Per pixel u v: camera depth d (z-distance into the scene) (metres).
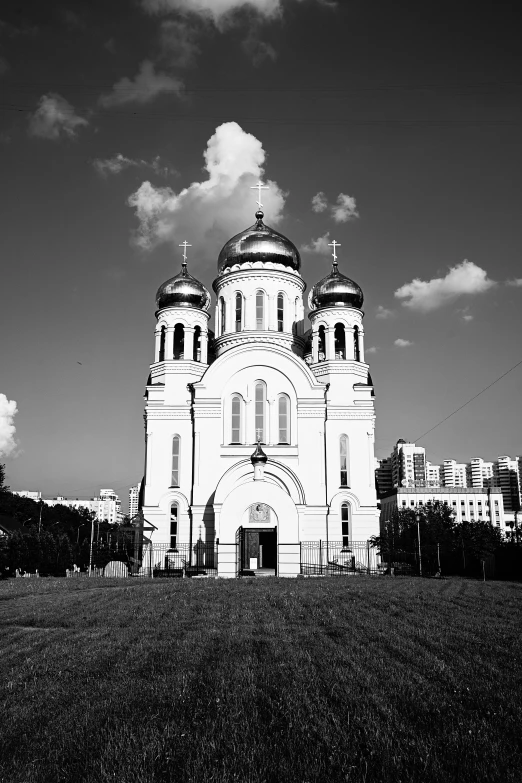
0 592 34.06
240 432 52.34
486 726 11.05
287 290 59.00
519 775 9.25
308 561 49.81
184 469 53.38
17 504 119.81
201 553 50.06
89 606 26.75
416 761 9.66
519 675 14.34
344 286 58.16
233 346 53.06
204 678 14.39
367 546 51.81
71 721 11.63
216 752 10.12
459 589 33.00
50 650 17.83
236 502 45.03
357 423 54.19
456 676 14.27
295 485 50.12
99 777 9.32
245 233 60.25
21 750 10.44
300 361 52.78
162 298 58.09
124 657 16.70
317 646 17.77
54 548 64.88
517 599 28.75
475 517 146.12
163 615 24.00
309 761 9.76
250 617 23.20
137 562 52.16
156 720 11.59
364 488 53.03
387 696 12.77
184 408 54.31
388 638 18.69
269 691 13.27
